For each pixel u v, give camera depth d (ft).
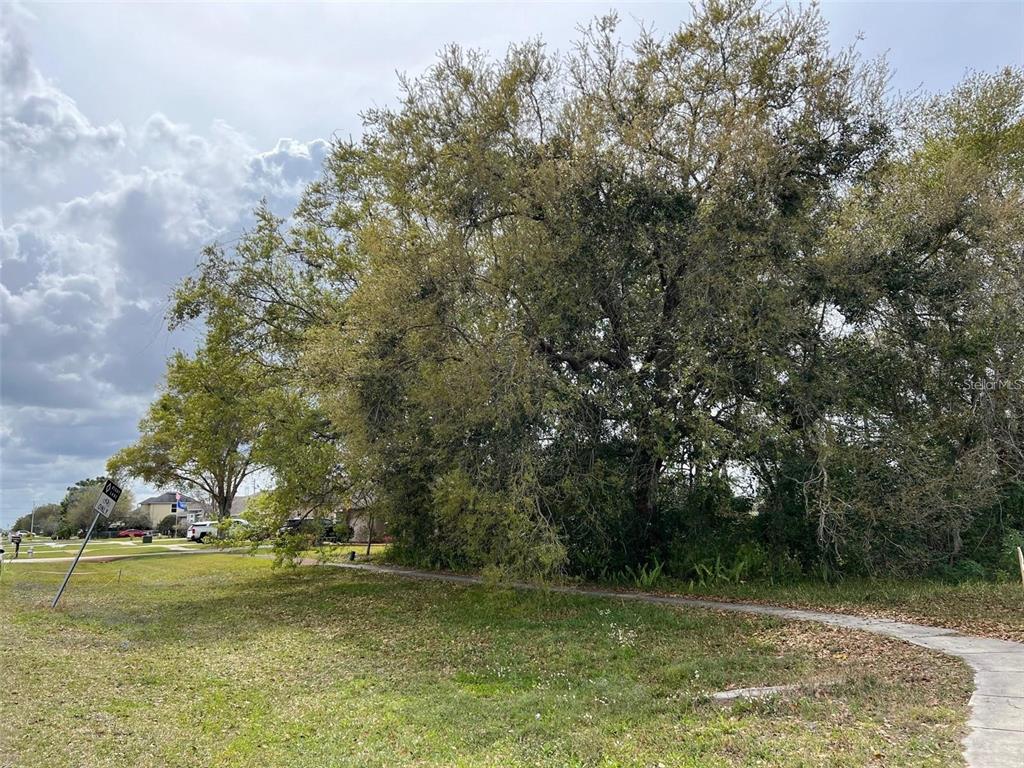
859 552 56.65
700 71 58.75
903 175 61.72
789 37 57.67
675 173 56.85
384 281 55.88
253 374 84.53
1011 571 54.65
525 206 56.54
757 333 53.42
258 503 79.97
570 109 58.54
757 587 56.13
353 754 24.39
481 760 23.17
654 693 30.04
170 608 61.21
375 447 61.26
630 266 56.80
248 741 26.12
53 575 87.86
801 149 56.39
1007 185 67.51
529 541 49.37
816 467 56.65
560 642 41.14
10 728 27.61
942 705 24.23
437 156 59.41
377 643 44.32
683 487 62.69
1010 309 57.98
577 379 56.29
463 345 54.34
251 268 84.23
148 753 24.93
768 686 29.30
